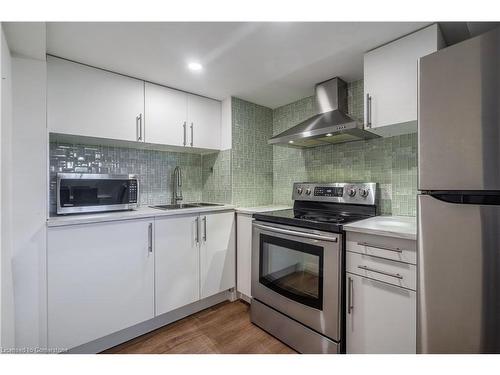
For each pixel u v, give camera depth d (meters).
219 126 2.51
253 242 1.96
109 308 1.60
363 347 1.36
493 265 0.87
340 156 2.16
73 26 1.31
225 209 2.24
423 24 1.33
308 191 2.19
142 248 1.75
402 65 1.44
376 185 1.89
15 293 1.32
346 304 1.44
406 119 1.43
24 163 1.36
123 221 1.67
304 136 1.88
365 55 1.60
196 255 2.05
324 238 1.47
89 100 1.74
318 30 1.38
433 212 0.99
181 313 2.02
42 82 1.44
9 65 1.25
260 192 2.64
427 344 1.01
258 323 1.89
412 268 1.19
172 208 2.24
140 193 2.33
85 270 1.52
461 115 0.91
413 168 1.73
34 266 1.37
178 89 2.21
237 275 2.31
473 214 0.91
